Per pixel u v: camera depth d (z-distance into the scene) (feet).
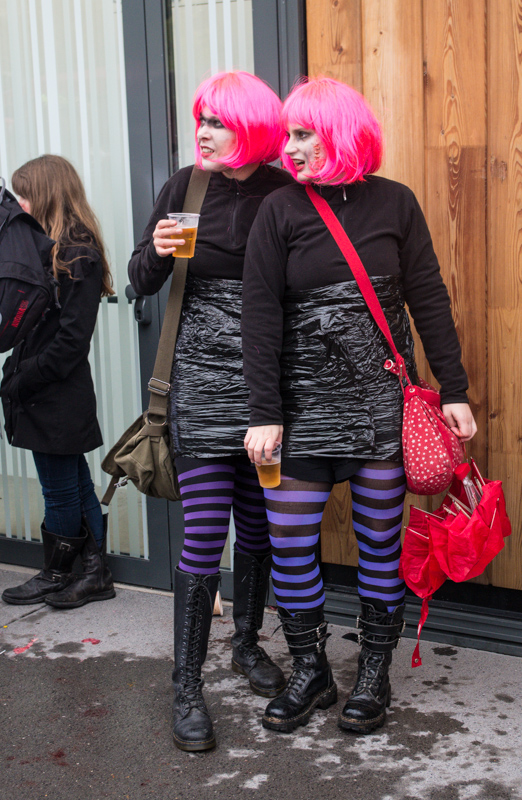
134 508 9.97
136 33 9.03
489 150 7.55
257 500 7.07
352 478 6.36
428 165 7.82
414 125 7.82
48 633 8.55
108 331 9.85
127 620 8.87
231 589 9.39
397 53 7.78
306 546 6.31
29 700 7.08
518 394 7.77
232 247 6.23
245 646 7.36
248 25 8.48
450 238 7.83
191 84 8.94
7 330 7.52
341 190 5.92
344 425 6.00
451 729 6.43
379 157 5.95
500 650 7.91
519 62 7.30
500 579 8.11
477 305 7.82
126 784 5.81
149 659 7.86
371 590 6.48
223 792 5.68
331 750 6.16
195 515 6.38
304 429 6.07
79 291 8.32
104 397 10.03
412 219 6.11
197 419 6.33
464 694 7.03
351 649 8.02
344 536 8.78
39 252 7.87
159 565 9.77
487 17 7.38
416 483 5.92
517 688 7.13
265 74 8.37
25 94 9.97
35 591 9.35
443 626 8.18
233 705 6.92
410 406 6.01
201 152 6.16
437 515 6.39
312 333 5.96
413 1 7.64
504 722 6.52
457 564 5.83
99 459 10.22
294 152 5.82
